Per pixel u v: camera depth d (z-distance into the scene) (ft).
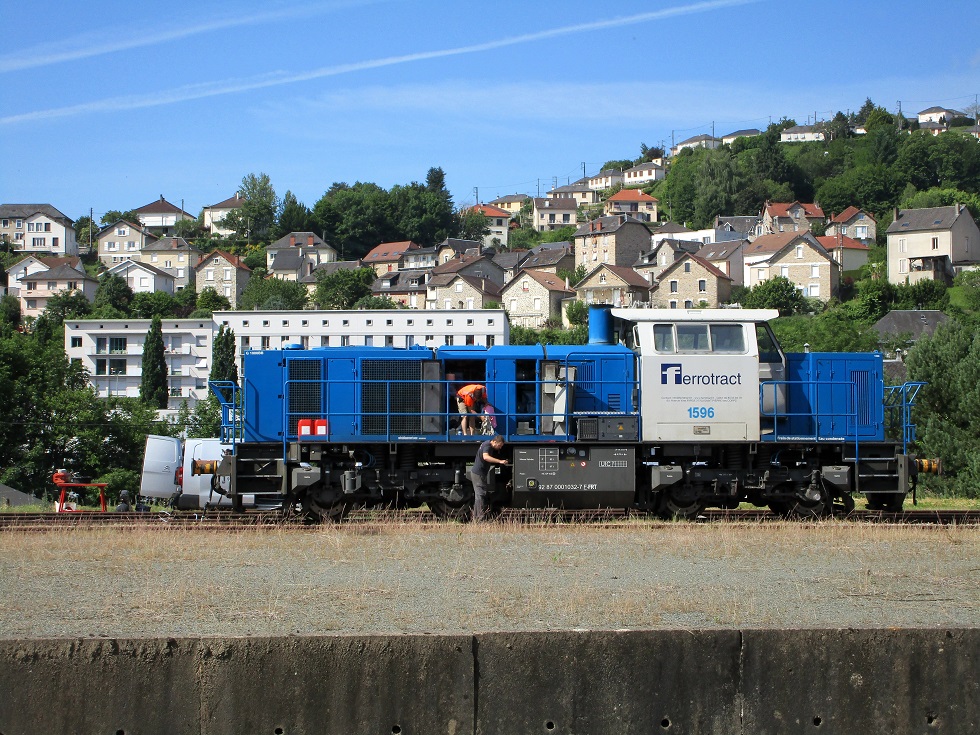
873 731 25.70
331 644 25.09
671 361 54.44
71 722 24.67
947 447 90.53
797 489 55.98
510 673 25.34
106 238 473.26
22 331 319.47
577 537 44.47
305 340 164.96
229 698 24.86
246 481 54.54
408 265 431.84
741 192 479.41
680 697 25.58
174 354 212.02
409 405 55.77
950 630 25.94
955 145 494.59
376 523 49.78
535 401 56.39
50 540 43.52
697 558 38.96
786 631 25.76
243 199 540.11
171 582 34.19
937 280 289.12
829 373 56.90
